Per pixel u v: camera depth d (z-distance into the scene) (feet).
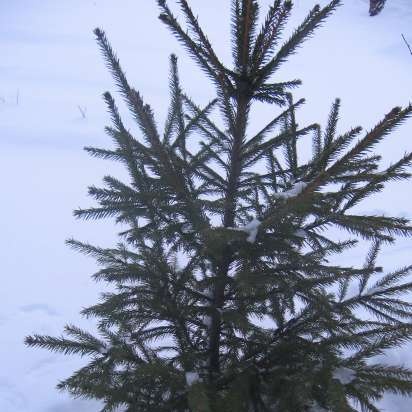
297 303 14.10
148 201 7.18
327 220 7.22
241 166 7.79
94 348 7.85
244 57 6.00
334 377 6.58
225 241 6.30
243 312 8.11
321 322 7.95
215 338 8.25
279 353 7.79
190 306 7.72
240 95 6.54
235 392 6.84
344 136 6.45
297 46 6.11
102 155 7.90
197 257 7.98
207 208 7.25
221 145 8.20
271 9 5.73
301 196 5.44
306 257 7.43
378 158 8.09
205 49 6.52
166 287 7.74
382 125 4.95
